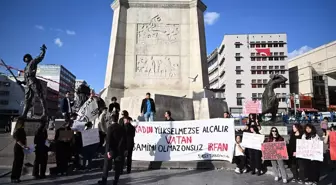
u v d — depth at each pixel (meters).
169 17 14.26
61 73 102.50
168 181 6.66
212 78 94.25
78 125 9.30
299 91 80.50
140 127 9.04
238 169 8.04
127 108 12.24
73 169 8.20
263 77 75.25
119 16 13.97
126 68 13.68
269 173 8.16
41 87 12.82
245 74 75.50
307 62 78.25
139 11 14.25
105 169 6.30
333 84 78.81
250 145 8.04
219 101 13.20
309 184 6.86
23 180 6.93
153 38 14.05
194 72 13.68
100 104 11.71
